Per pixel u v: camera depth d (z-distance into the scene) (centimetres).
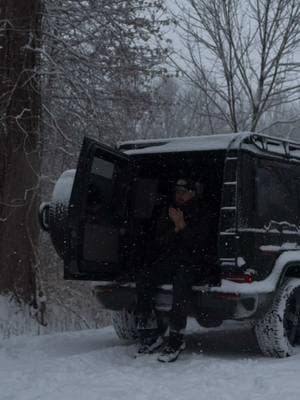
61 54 1144
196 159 750
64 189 725
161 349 716
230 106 1427
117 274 731
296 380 555
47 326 995
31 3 1029
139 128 1372
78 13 1150
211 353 728
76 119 1199
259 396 510
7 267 990
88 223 681
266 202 711
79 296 1244
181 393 523
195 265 688
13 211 998
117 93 1225
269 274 695
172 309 668
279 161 743
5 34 1015
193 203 726
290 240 746
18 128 1005
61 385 554
